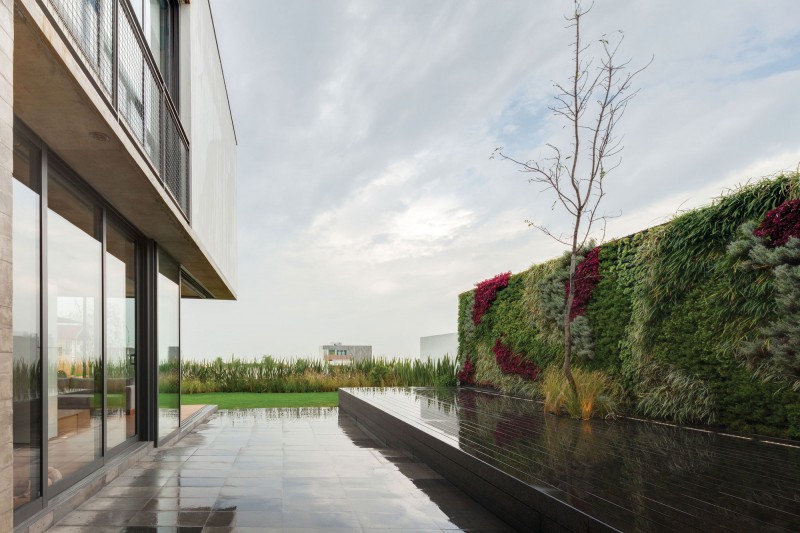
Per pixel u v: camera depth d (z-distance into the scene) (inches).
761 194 187.6
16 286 123.4
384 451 243.1
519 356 361.1
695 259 212.2
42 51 101.5
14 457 120.9
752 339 189.0
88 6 129.0
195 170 270.7
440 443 190.1
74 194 164.1
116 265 208.8
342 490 172.9
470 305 455.2
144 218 214.2
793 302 171.2
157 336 250.7
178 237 249.0
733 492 121.6
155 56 248.2
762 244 182.4
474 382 445.7
